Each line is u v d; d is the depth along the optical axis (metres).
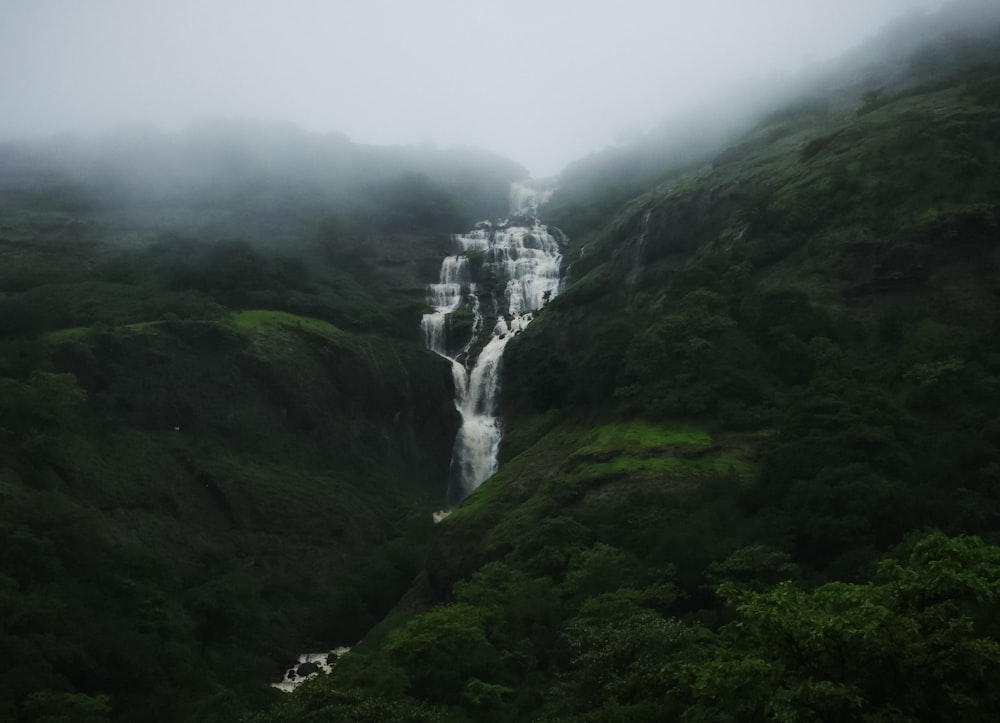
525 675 45.44
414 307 111.44
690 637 37.41
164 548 70.50
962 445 51.75
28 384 72.31
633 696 35.34
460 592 52.94
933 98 91.06
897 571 27.16
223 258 108.81
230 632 64.94
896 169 79.12
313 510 79.88
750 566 45.28
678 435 64.50
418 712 38.97
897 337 66.19
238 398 84.81
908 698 24.95
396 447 94.69
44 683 48.88
